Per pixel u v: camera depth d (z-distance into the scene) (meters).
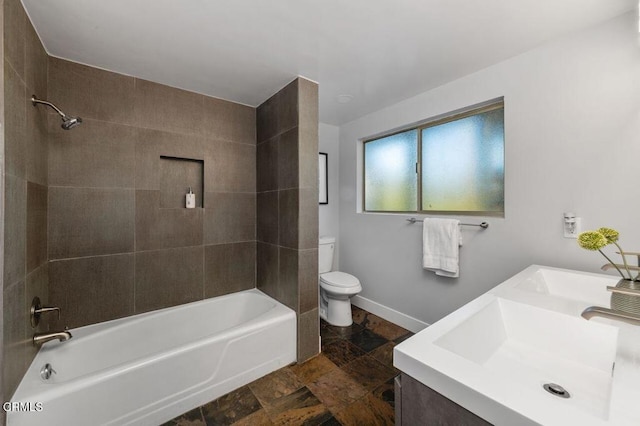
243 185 2.46
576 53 1.52
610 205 1.43
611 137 1.42
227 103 2.36
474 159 2.13
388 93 2.30
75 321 1.75
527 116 1.71
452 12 1.35
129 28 1.43
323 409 1.53
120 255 1.90
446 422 0.62
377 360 2.02
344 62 1.80
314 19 1.38
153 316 1.96
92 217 1.79
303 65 1.83
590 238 0.96
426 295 2.37
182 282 2.16
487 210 2.06
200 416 1.49
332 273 2.84
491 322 1.04
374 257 2.83
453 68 1.90
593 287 1.36
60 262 1.69
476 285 2.02
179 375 1.49
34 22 1.36
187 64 1.79
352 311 2.92
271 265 2.29
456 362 0.65
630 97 1.36
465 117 2.16
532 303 1.07
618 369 0.66
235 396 1.64
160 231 2.06
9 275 1.09
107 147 1.84
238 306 2.36
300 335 1.99
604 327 0.90
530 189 1.72
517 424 0.50
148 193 2.00
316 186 2.07
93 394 1.25
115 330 1.78
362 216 2.95
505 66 1.80
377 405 1.57
